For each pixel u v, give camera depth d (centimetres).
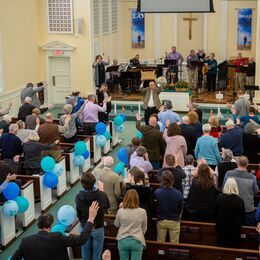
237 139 1072
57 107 2106
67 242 601
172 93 1897
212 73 2111
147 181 852
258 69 1958
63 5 2005
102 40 2177
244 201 818
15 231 997
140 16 2370
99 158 1423
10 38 1803
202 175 802
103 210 738
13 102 1833
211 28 2311
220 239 758
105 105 1536
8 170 948
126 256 727
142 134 1070
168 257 731
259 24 1938
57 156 1142
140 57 2408
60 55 2041
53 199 1171
